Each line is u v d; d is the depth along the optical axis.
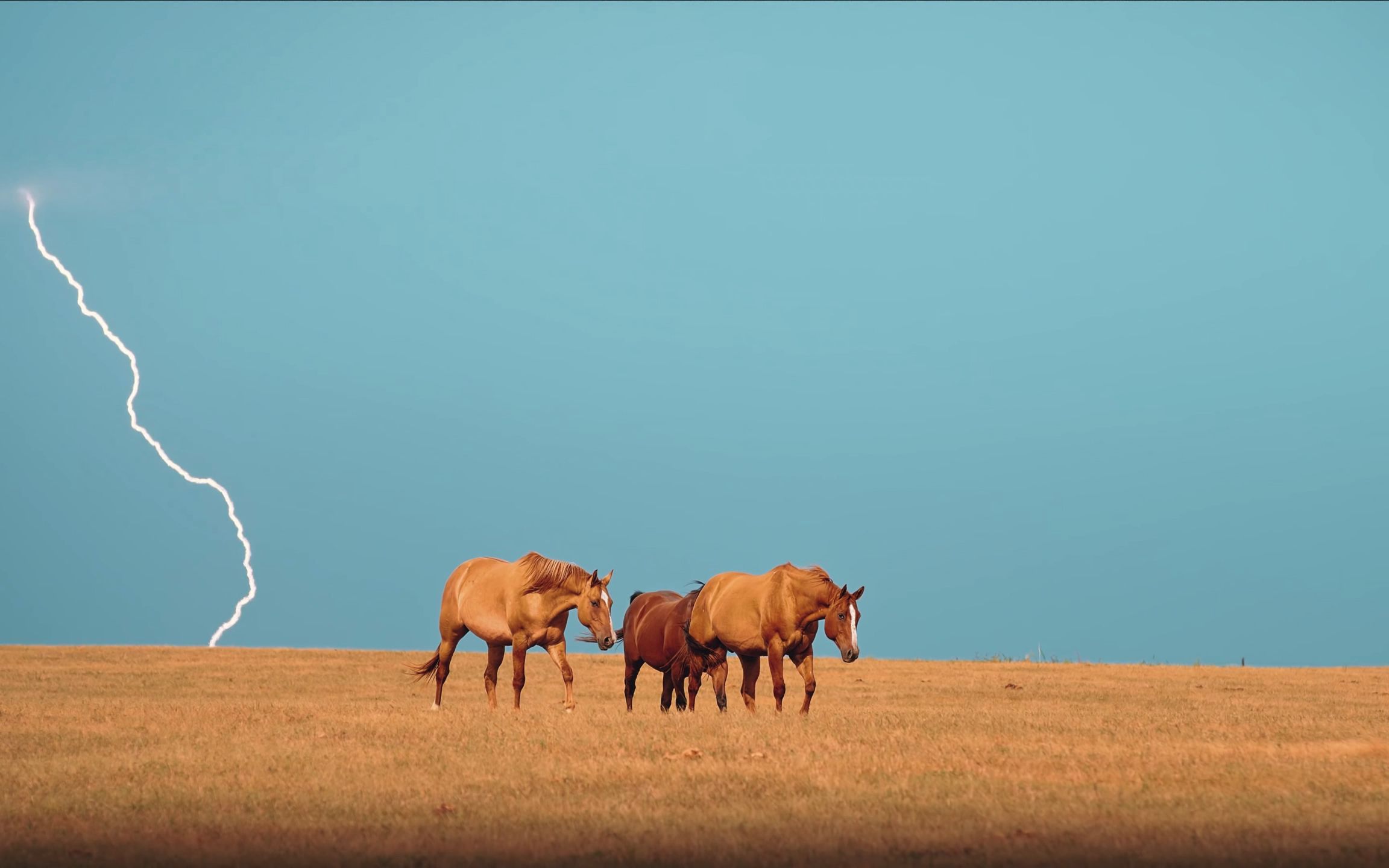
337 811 35.94
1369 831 33.62
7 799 37.59
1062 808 36.59
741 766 44.47
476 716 63.19
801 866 29.67
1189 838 32.56
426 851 30.89
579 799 37.91
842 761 45.34
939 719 63.56
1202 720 64.38
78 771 42.88
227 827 33.78
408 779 41.72
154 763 44.69
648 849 31.12
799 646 64.81
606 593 67.75
